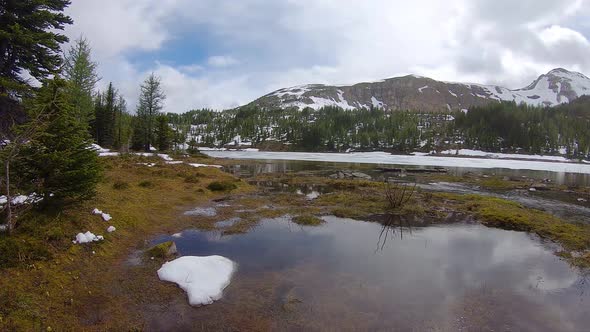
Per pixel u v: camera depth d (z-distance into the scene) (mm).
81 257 7945
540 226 13320
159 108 51656
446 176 36844
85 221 9531
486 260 9781
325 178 31062
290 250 10195
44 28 22188
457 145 125438
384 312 6586
